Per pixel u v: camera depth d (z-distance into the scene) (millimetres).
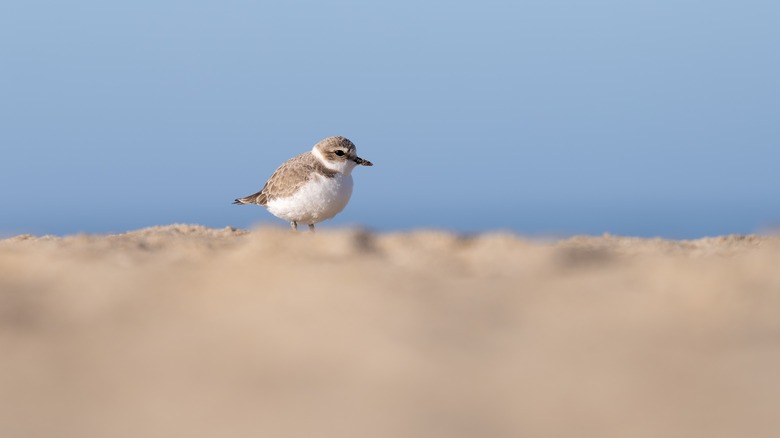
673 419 7254
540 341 9328
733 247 17422
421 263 14203
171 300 11359
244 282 12203
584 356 8820
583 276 13062
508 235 17203
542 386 8000
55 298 11609
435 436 6941
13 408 7777
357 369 8477
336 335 9461
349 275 12445
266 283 12094
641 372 8359
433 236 17266
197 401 7809
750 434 6977
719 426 7125
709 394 7758
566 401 7645
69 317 10695
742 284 12031
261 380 8273
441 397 7746
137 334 9875
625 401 7656
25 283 12797
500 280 12539
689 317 10320
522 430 7102
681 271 12891
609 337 9484
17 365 8883
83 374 8617
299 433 7062
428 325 9836
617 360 8688
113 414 7594
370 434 6996
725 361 8617
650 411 7430
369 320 9984
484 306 10766
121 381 8391
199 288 11992
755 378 8117
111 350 9297
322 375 8352
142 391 8109
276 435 7047
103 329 10094
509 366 8547
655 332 9680
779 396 7664
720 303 10852
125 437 7125
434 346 9086
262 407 7617
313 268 13141
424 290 11578
